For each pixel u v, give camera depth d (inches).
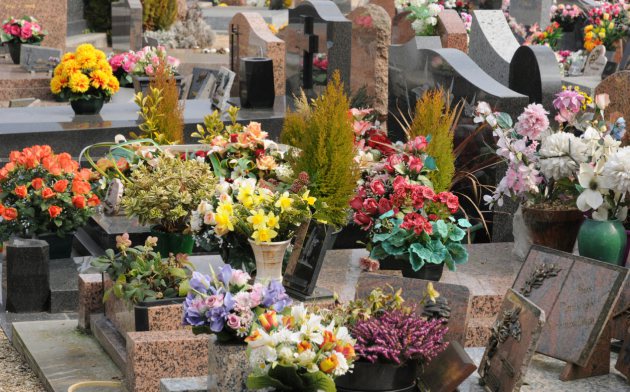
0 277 359.3
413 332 212.1
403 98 447.2
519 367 206.5
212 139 366.9
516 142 297.7
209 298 206.1
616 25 876.0
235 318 203.0
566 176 286.7
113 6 905.5
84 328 298.7
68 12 999.0
